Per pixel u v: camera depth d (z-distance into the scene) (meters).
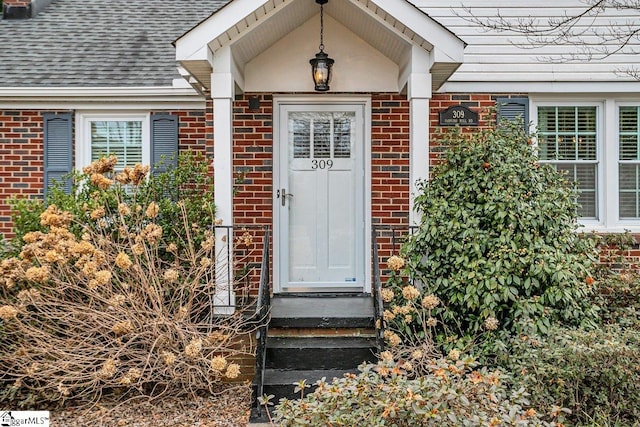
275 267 6.76
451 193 5.41
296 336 5.58
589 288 5.28
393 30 5.50
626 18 7.03
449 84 6.97
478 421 3.05
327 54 6.32
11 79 7.47
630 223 7.05
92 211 5.41
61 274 4.95
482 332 5.02
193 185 6.65
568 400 4.21
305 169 6.83
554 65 7.01
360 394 3.32
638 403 4.18
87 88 7.29
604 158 7.04
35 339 4.91
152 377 5.11
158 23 9.20
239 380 5.49
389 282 5.52
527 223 5.13
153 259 5.23
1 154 7.45
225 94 5.42
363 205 6.83
